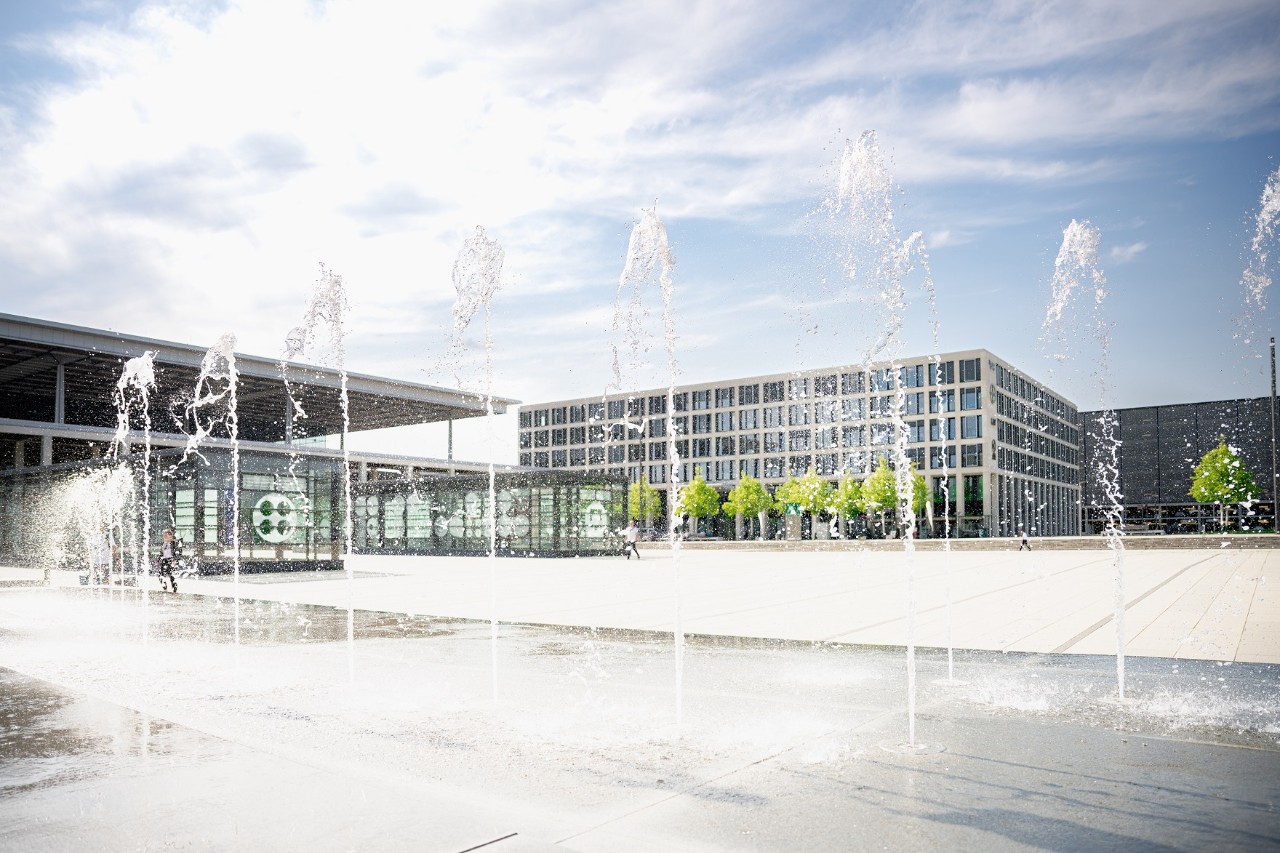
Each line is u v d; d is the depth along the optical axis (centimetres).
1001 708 626
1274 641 941
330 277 1338
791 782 453
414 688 730
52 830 387
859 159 934
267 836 377
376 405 6875
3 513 3812
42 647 1016
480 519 4147
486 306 1034
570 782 458
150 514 2873
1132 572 2177
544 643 1007
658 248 873
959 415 7719
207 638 1095
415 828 387
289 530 2778
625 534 3706
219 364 5400
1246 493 7250
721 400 9400
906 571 2484
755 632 1088
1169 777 454
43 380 5731
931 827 384
